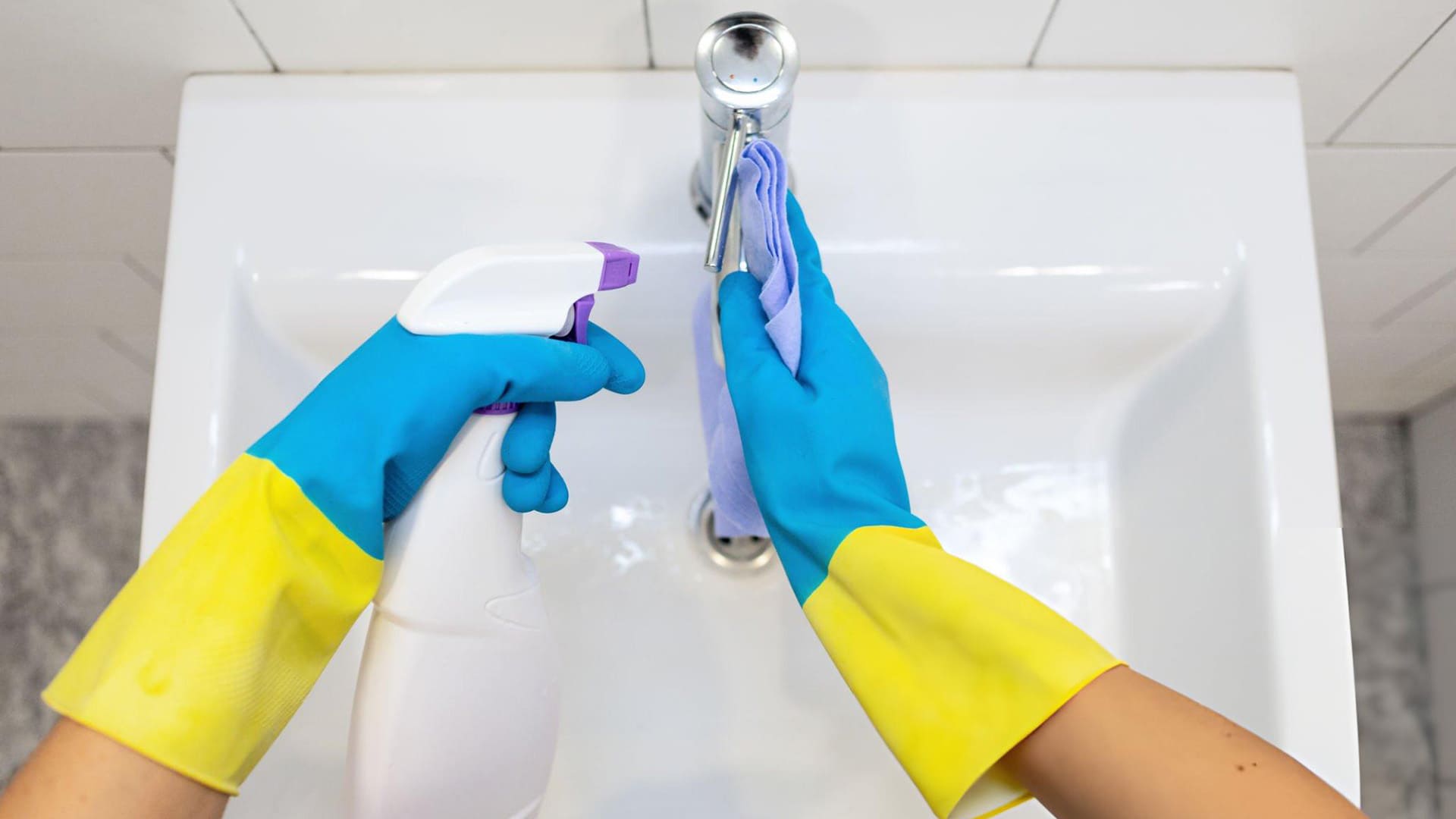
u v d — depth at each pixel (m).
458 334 0.35
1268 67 0.56
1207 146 0.54
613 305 0.53
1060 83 0.55
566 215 0.52
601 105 0.54
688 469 0.57
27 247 0.72
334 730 0.50
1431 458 1.10
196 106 0.54
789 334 0.38
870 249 0.52
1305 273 0.52
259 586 0.32
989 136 0.54
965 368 0.56
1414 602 1.13
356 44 0.53
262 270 0.51
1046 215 0.53
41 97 0.57
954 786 0.31
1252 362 0.51
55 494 1.13
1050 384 0.57
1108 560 0.56
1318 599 0.48
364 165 0.53
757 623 0.55
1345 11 0.52
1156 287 0.52
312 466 0.34
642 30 0.53
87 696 0.31
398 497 0.36
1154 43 0.54
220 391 0.50
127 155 0.62
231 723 0.32
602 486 0.57
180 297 0.51
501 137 0.54
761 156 0.38
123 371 0.98
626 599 0.56
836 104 0.54
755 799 0.52
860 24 0.53
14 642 1.10
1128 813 0.29
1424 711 1.11
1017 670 0.30
